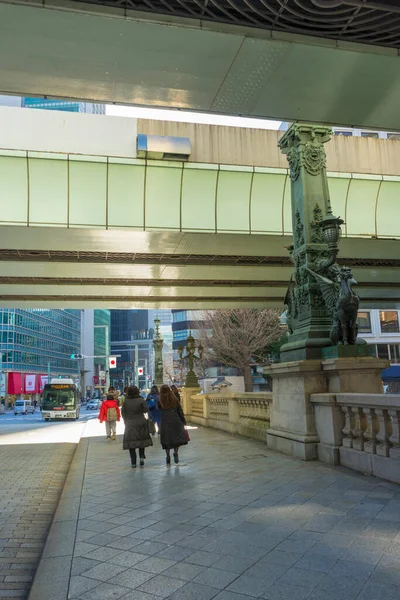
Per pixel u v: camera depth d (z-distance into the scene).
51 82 7.95
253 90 8.21
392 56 7.38
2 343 85.44
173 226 18.42
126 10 6.36
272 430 10.52
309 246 10.23
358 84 8.05
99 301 29.36
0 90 8.22
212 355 39.66
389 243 20.31
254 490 6.62
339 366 8.48
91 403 75.56
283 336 36.66
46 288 25.53
